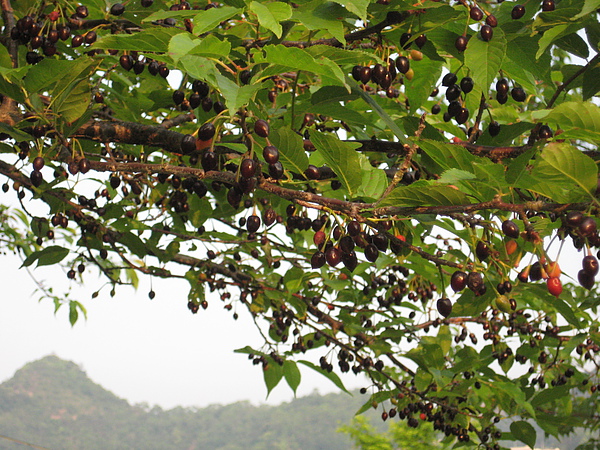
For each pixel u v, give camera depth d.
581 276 1.67
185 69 1.67
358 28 2.60
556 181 1.62
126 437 112.38
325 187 3.47
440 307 2.22
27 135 2.64
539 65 2.65
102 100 3.14
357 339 4.49
